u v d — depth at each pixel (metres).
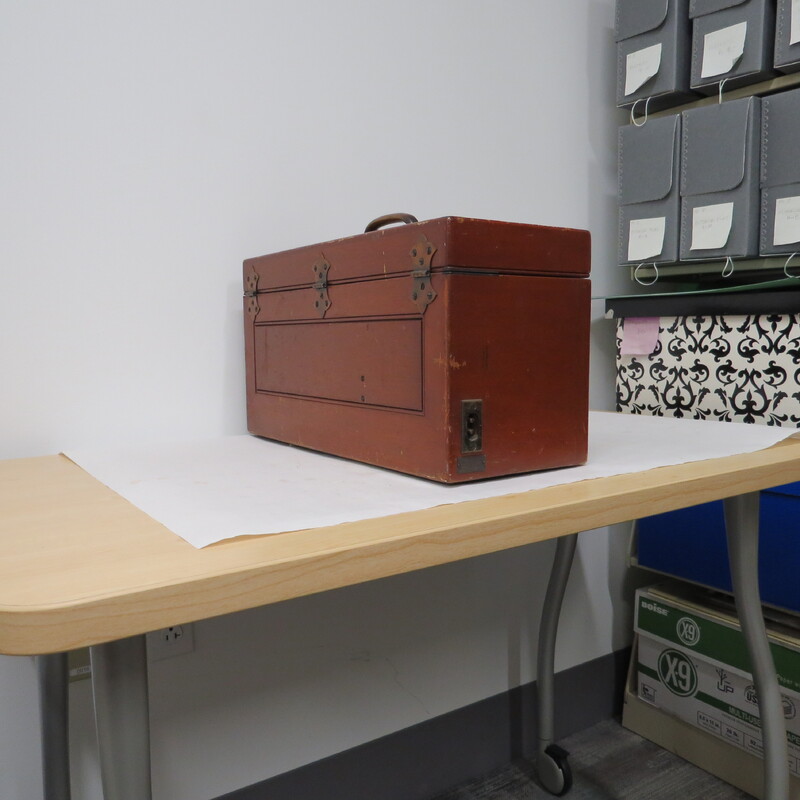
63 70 0.92
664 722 1.43
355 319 0.77
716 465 0.73
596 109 1.50
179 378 1.04
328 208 1.16
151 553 0.46
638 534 1.46
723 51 1.22
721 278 1.40
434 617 1.32
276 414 0.95
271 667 1.15
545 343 0.70
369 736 1.26
